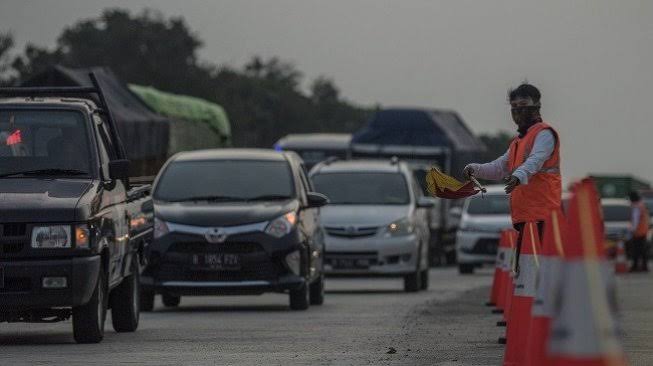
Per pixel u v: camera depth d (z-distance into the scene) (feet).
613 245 301.22
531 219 84.53
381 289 193.47
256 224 132.46
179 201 139.13
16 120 98.53
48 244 89.51
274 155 146.51
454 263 316.40
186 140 240.12
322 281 147.43
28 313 94.58
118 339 97.91
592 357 40.78
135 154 197.06
